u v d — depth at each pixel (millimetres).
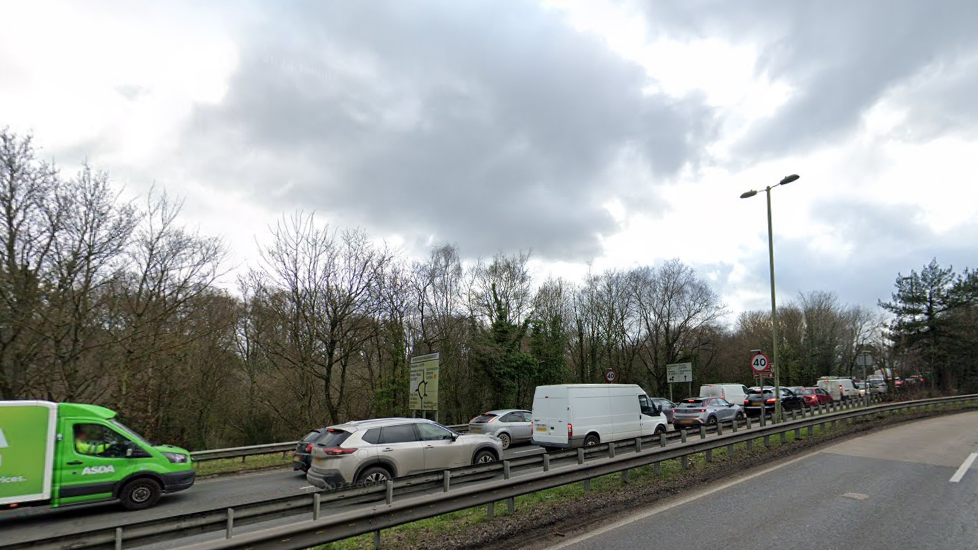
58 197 15148
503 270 35875
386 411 25844
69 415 9461
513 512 7191
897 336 42875
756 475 10086
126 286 17469
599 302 46656
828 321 61719
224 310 24469
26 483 8805
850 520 6742
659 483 9203
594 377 45438
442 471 7430
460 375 31078
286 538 4871
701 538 6059
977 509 7293
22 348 13922
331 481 9523
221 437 26781
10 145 14438
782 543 5828
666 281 48500
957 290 40688
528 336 36156
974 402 31922
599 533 6398
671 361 47844
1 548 4645
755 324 63344
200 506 10109
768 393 28438
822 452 12961
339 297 23500
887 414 22547
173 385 20609
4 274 13867
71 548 4969
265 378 27859
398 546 5945
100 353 16406
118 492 9703
